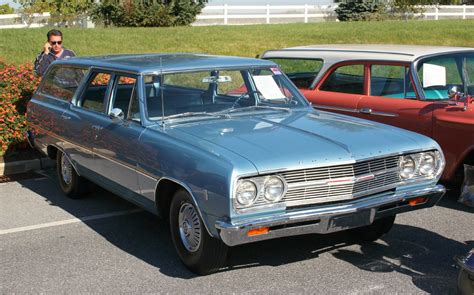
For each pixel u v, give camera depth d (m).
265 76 5.98
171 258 5.18
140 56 6.41
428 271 4.81
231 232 4.07
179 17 26.81
